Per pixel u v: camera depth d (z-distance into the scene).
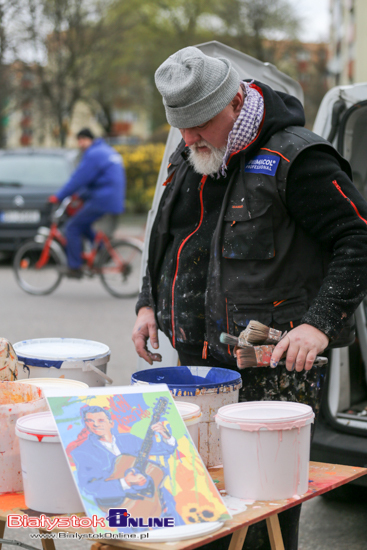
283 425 1.46
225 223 1.89
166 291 2.08
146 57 29.34
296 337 1.69
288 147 1.82
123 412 1.47
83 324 6.46
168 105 1.82
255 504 1.45
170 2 28.08
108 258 8.11
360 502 3.02
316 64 24.94
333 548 2.55
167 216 2.10
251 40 24.44
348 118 2.80
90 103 29.11
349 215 1.78
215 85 1.78
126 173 19.94
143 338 2.23
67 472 1.41
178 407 1.61
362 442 2.60
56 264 8.13
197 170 1.94
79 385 1.78
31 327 6.26
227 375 1.84
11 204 9.10
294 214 1.83
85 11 19.05
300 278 1.87
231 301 1.87
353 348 3.17
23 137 26.67
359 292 1.73
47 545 1.71
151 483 1.35
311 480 1.61
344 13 19.94
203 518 1.31
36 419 1.53
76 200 7.98
